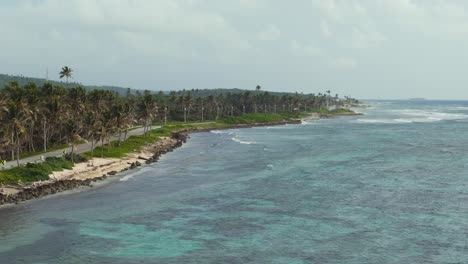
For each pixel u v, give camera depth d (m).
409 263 45.56
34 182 79.38
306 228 56.97
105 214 63.84
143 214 64.00
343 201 70.31
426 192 75.81
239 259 47.00
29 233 55.16
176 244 51.59
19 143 96.62
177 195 75.81
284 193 76.56
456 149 136.38
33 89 116.31
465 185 81.19
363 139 170.25
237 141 167.62
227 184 84.81
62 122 124.81
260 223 59.31
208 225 58.66
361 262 45.94
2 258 47.09
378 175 92.25
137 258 47.38
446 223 58.19
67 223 59.38
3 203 68.56
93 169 96.31
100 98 144.00
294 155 125.44
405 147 142.25
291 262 46.12
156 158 119.88
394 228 56.53
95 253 48.72
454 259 46.41
